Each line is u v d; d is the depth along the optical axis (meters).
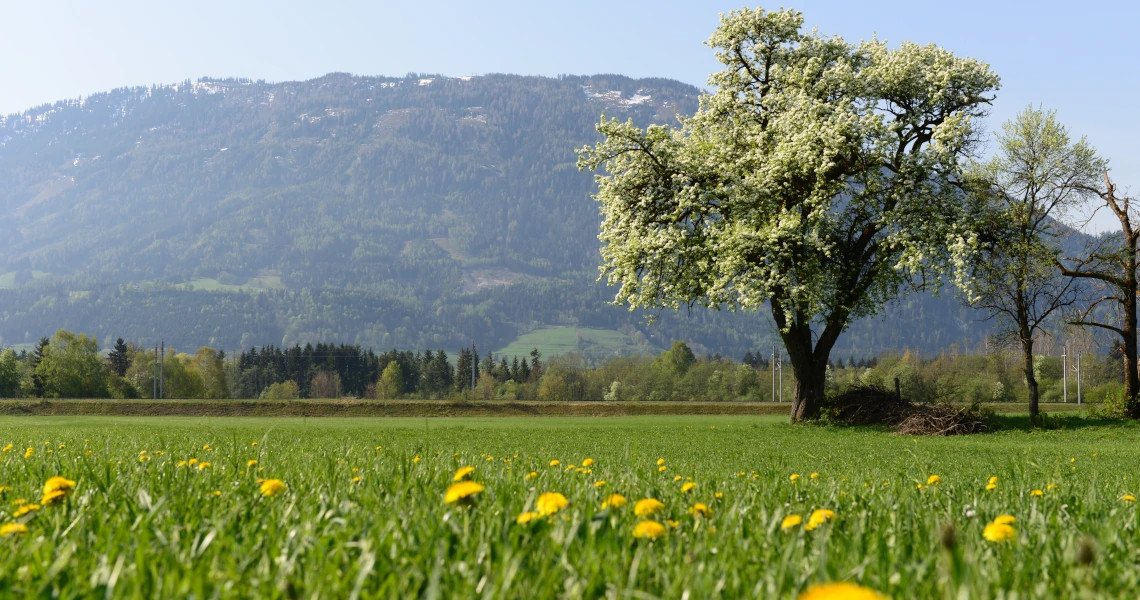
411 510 3.92
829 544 3.12
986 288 34.53
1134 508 4.56
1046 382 112.88
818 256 32.75
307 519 3.69
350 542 2.98
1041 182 34.94
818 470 11.74
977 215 32.75
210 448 10.83
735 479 7.52
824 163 31.38
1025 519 4.14
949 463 15.27
